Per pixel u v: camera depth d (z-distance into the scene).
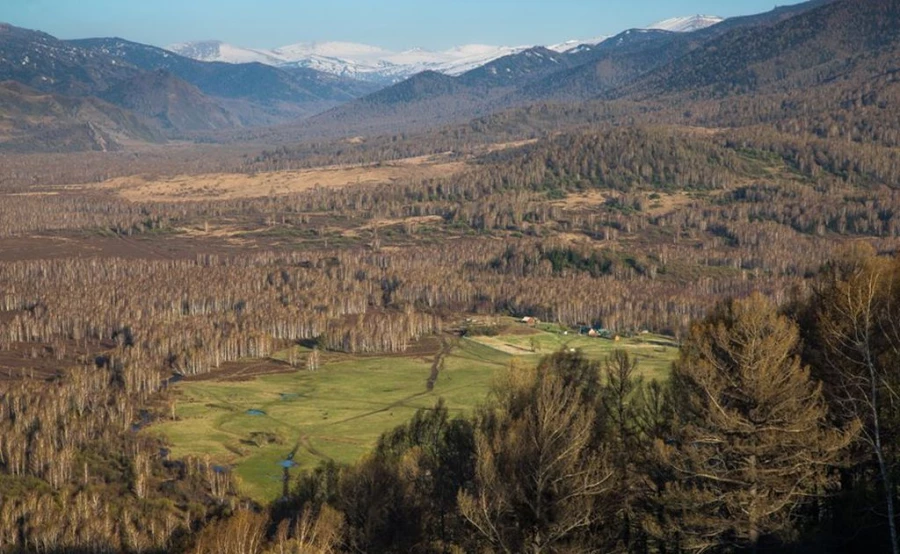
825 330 54.59
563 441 48.38
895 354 51.16
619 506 50.38
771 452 48.69
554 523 47.03
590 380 58.94
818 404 52.09
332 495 62.72
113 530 86.12
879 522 49.44
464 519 49.59
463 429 58.69
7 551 83.56
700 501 48.34
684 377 52.81
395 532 52.72
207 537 54.78
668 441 53.81
